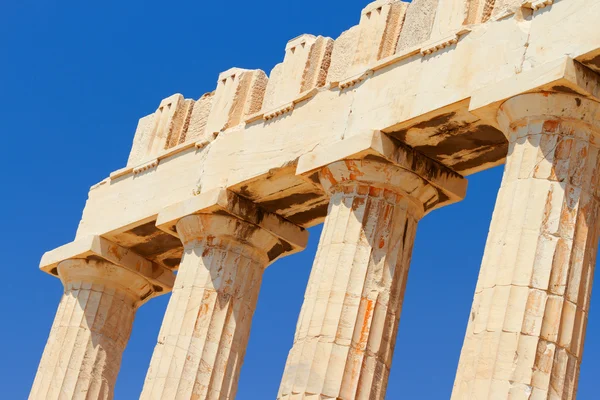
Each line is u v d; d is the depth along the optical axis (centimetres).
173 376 3556
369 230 3191
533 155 2775
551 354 2630
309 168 3297
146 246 4031
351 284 3144
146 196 3909
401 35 3291
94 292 4091
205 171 3697
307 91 3453
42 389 4034
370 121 3216
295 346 3156
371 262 3166
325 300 3144
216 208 3603
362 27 3394
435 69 3094
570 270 2695
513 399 2589
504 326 2659
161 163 3922
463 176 3316
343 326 3111
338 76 3428
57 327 4116
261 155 3519
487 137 3105
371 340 3114
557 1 2864
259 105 3731
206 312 3609
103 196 4100
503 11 2977
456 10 3114
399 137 3184
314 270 3219
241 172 3562
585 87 2748
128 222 3922
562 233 2709
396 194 3225
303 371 3094
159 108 4075
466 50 3033
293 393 3084
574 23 2803
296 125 3453
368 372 3092
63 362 4041
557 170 2752
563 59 2747
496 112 2905
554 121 2788
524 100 2806
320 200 3531
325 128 3353
